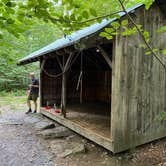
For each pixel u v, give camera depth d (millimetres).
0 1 1473
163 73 4773
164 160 3805
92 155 4098
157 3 4336
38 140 4965
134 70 4172
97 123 5469
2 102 10742
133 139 4230
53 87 8422
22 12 1596
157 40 4516
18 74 14195
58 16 1727
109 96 8797
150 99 4527
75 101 9047
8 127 6082
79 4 1677
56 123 6586
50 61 8234
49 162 3781
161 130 4836
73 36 5016
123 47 3949
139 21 4062
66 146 4523
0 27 1599
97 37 3400
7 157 3973
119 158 3922
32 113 8125
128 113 4113
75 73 8906
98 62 8867
